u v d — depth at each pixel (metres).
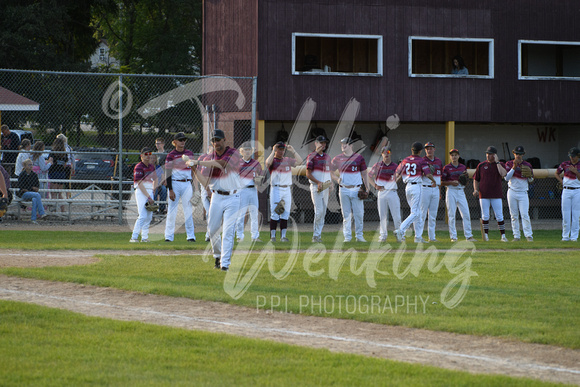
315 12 32.50
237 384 8.95
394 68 33.47
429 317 12.85
